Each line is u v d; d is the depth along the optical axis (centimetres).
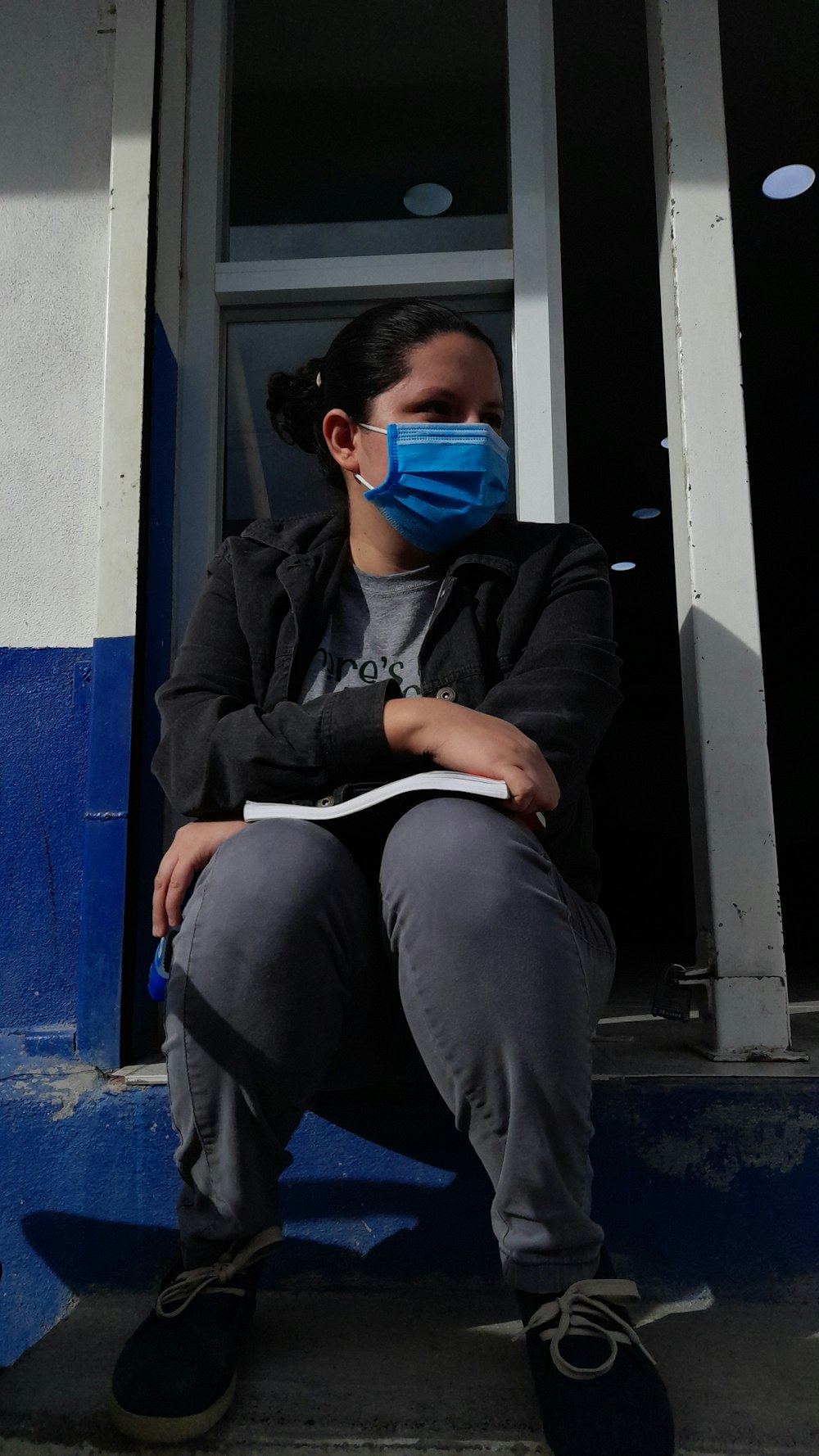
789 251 403
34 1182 125
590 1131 87
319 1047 90
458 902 83
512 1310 112
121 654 149
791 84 316
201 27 195
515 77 196
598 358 473
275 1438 85
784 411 547
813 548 753
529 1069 82
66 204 172
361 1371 96
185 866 102
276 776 100
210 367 184
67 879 150
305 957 87
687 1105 120
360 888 95
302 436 146
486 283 189
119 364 159
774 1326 109
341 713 99
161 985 103
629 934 720
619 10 278
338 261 189
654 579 837
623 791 996
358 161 204
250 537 129
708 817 143
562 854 109
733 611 150
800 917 700
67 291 169
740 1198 118
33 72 177
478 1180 118
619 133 328
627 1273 117
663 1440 77
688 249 162
